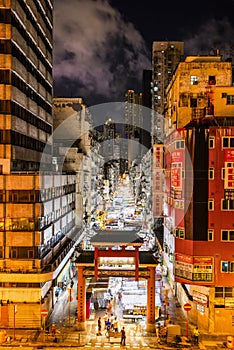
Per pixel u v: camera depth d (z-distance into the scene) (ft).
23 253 151.33
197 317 153.99
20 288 148.87
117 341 140.56
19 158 171.22
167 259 194.80
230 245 150.92
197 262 150.71
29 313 149.18
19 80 171.53
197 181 152.76
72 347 135.23
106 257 150.71
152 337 144.56
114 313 168.45
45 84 228.02
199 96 175.42
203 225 151.43
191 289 157.89
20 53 172.76
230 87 164.76
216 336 145.79
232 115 164.76
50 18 239.30
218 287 150.10
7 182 150.71
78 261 152.66
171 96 199.52
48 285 162.81
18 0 168.45
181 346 136.77
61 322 158.20
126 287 180.86
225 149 152.76
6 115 158.30
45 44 226.58
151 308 150.92
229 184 151.94
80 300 151.02
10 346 135.03
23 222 150.92
